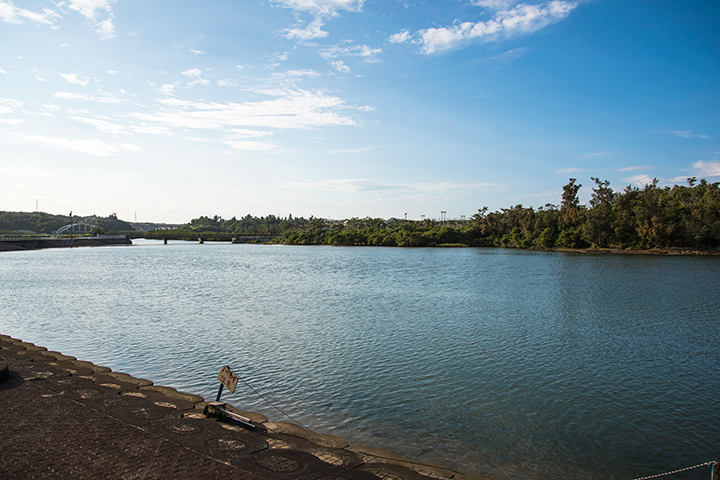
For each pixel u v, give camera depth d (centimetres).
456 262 12475
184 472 1169
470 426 1984
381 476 1251
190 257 15900
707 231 13238
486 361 2950
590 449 1784
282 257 15925
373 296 5991
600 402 2275
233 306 5175
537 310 4850
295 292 6450
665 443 1842
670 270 9244
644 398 2331
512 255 15400
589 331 3828
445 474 1369
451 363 2902
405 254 17212
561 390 2441
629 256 13575
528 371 2756
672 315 4547
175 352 3112
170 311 4809
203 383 2470
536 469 1625
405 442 1819
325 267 11262
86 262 12631
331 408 2161
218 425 1553
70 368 2375
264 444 1401
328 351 3164
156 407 1730
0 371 2000
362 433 1892
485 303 5341
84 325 4053
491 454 1730
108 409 1684
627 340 3519
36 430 1444
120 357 2978
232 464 1245
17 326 4006
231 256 16650
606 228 15825
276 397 2289
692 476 1588
